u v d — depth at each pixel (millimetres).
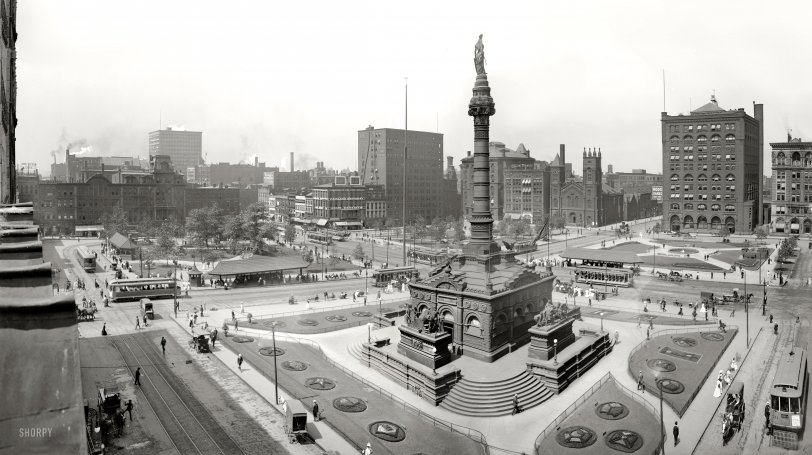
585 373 64375
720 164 193875
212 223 167250
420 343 61906
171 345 73500
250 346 73500
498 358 64812
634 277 125062
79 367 5203
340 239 196375
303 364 66625
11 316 5168
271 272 125062
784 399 45875
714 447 45625
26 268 6012
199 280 115625
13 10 26594
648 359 68188
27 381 5020
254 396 56312
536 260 148625
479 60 73750
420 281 74188
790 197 161750
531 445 46750
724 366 65375
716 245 168875
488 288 65625
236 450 44656
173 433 47469
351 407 54156
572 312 85812
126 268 133375
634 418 51656
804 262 134500
